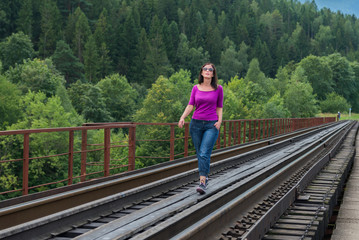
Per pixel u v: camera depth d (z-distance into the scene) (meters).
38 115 53.25
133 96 112.31
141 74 161.12
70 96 93.56
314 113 114.38
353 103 179.38
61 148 50.44
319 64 161.25
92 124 8.18
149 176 8.79
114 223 4.96
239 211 5.91
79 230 5.06
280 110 86.69
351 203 8.38
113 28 197.50
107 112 92.06
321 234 6.31
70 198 6.22
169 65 166.88
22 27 162.75
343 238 6.00
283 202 6.53
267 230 5.48
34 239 4.51
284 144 20.34
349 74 175.88
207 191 7.10
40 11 169.00
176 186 8.30
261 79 137.75
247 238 4.38
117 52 174.62
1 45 115.75
